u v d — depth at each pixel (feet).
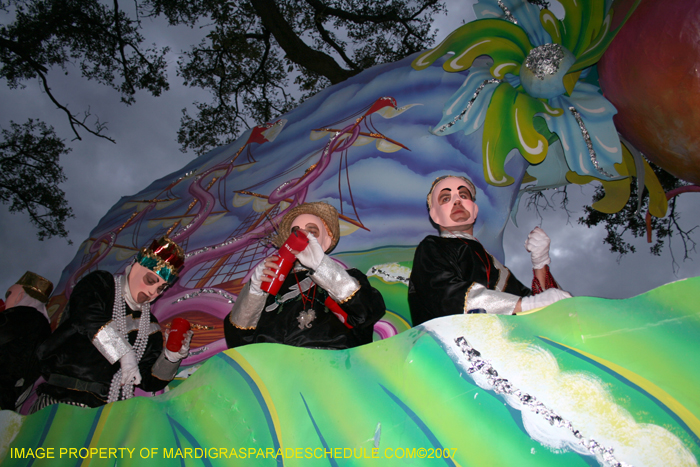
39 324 11.44
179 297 15.83
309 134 18.75
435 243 9.10
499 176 14.23
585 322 5.74
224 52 43.55
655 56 12.22
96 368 9.61
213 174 21.09
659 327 5.55
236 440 6.32
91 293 10.05
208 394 6.77
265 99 45.98
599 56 13.33
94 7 41.70
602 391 5.40
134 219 22.34
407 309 12.67
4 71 43.16
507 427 5.44
